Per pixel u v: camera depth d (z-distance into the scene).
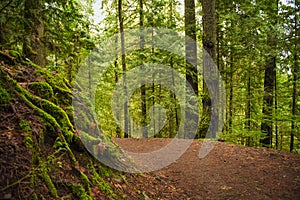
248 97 11.68
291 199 4.46
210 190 5.01
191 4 9.73
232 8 9.93
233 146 7.64
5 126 2.75
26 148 2.67
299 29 8.42
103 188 3.33
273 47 8.84
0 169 2.28
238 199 4.59
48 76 4.19
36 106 3.38
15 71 3.72
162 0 10.97
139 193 3.95
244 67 11.25
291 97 11.98
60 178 2.82
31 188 2.39
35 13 4.10
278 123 10.31
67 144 3.30
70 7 6.25
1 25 3.50
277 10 9.84
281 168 5.75
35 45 4.85
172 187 4.89
